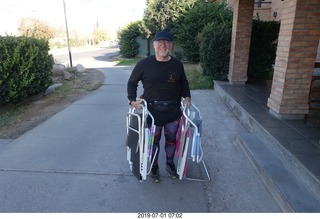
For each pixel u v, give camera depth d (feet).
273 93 14.34
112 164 10.77
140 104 8.55
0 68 17.17
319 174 8.12
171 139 9.26
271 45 25.82
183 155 9.00
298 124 12.75
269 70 26.96
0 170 10.25
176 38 54.90
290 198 7.80
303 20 12.31
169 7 56.80
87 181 9.52
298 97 13.30
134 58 69.21
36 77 21.21
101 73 40.24
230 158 11.34
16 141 13.21
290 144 10.37
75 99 22.65
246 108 15.70
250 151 11.05
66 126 15.46
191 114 9.15
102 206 8.16
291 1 12.48
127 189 9.04
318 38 12.51
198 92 25.38
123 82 31.60
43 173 10.05
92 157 11.39
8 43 18.24
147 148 8.40
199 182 9.49
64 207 8.10
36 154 11.68
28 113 18.40
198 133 8.68
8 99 18.25
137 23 68.39
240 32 23.11
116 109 19.15
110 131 14.56
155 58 8.43
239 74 24.07
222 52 25.82
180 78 8.82
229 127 15.31
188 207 8.12
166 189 9.05
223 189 9.05
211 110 19.01
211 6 49.16
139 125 8.25
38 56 21.58
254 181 9.54
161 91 8.57
